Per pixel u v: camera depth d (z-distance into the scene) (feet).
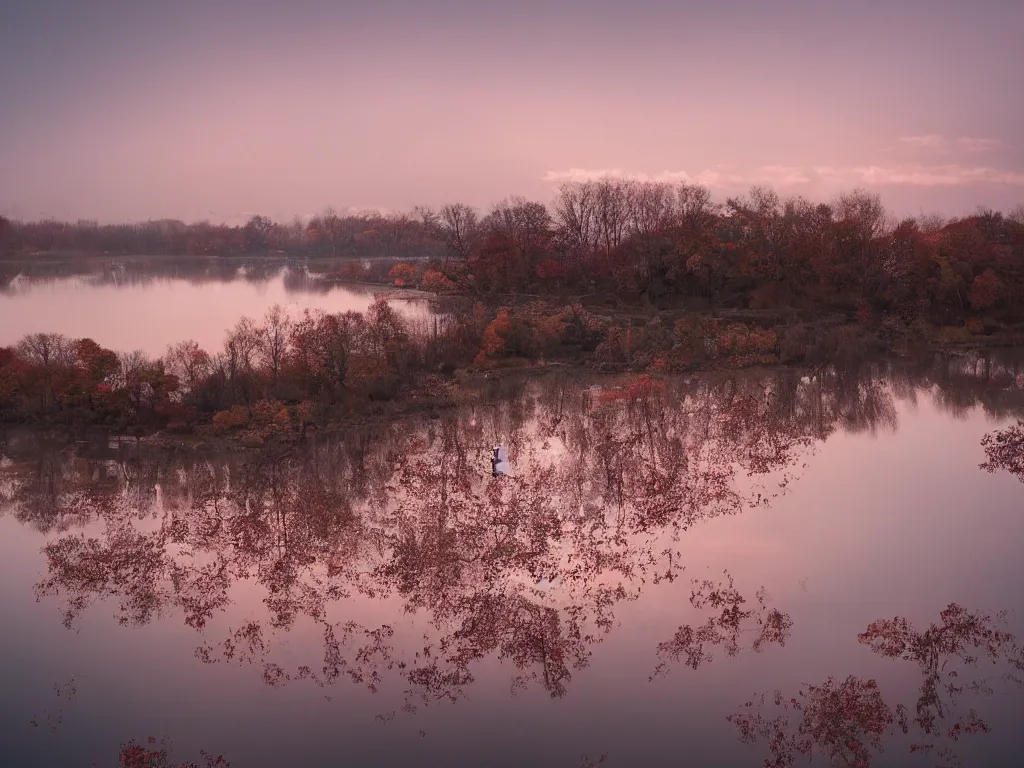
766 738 89.66
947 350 291.99
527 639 109.29
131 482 176.04
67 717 97.19
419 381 243.19
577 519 147.43
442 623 116.26
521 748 89.51
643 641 108.37
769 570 125.49
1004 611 112.37
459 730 92.73
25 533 150.51
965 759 85.05
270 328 273.95
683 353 274.36
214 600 124.36
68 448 197.16
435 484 165.78
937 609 112.98
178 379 216.33
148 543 143.84
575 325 293.64
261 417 206.28
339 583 128.98
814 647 105.40
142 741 92.53
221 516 154.71
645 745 89.20
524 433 202.49
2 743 92.68
